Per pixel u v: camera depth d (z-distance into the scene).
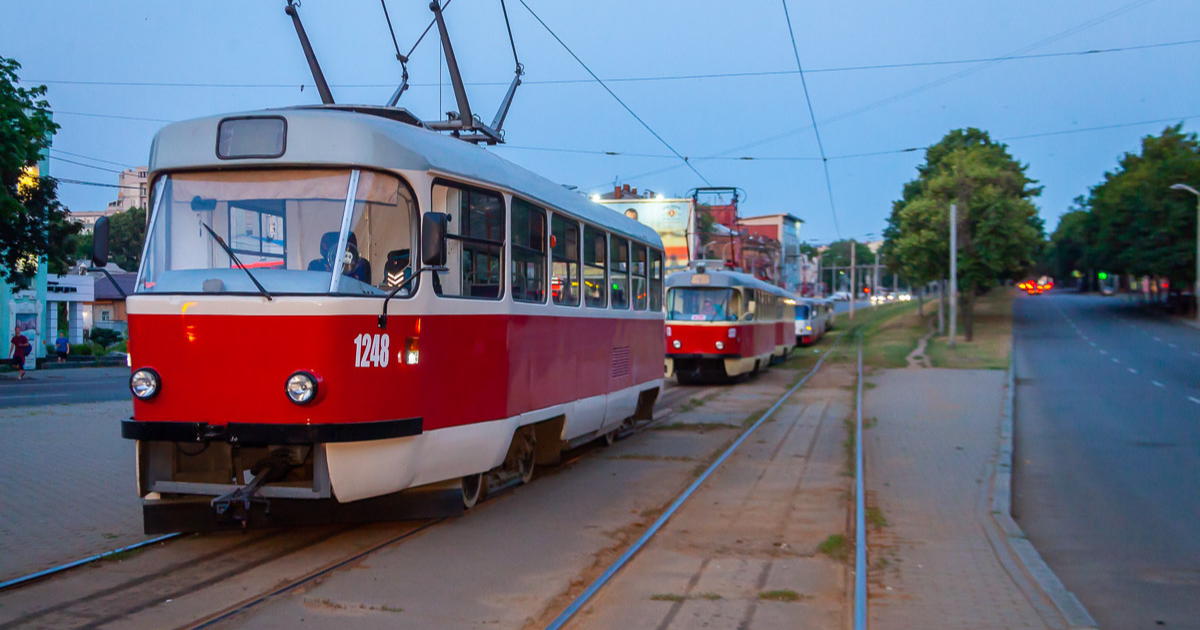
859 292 142.88
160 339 6.35
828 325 58.62
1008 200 41.16
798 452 12.67
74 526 7.40
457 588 6.06
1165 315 61.91
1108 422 17.19
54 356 37.66
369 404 6.37
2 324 32.97
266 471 6.40
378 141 6.57
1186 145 65.25
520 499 9.10
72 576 6.09
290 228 6.46
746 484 10.23
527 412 8.59
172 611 5.42
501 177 8.09
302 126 6.46
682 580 6.38
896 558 7.10
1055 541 8.13
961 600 5.97
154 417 6.37
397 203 6.71
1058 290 119.38
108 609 5.43
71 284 40.34
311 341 6.15
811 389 23.34
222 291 6.29
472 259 7.60
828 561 6.95
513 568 6.58
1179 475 11.51
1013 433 15.66
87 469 9.96
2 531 7.20
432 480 7.07
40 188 26.11
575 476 10.52
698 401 19.91
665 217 44.28
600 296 11.07
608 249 11.32
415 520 7.93
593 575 6.47
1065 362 33.31
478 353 7.59
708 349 23.27
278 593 5.81
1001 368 29.59
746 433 14.47
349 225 6.40
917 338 44.81
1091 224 70.44
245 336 6.20
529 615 5.56
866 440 14.05
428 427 6.88
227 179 6.58
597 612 5.65
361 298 6.32
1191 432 15.62
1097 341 44.00
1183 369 30.03
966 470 11.34
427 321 6.87
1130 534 8.38
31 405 17.36
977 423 16.28
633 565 6.76
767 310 28.36
